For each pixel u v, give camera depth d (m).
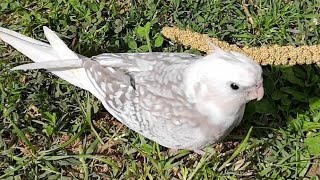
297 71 0.84
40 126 0.83
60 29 0.90
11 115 0.82
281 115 0.82
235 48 0.82
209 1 0.91
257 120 0.81
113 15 0.90
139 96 0.73
